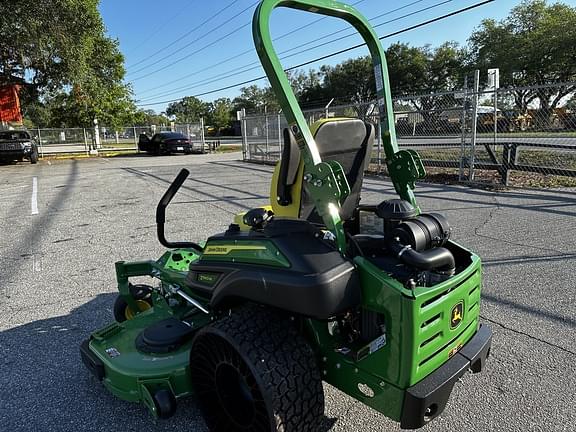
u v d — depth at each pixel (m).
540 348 3.13
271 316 2.06
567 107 12.68
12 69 24.91
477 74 9.62
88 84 26.38
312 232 2.07
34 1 19.95
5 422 2.56
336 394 2.72
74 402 2.73
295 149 2.29
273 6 2.06
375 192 9.32
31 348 3.42
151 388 2.35
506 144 9.76
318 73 79.56
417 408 1.83
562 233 5.81
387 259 2.15
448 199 8.34
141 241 6.37
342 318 2.16
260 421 1.99
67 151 29.67
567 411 2.48
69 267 5.32
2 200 10.29
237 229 2.42
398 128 15.36
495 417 2.45
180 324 2.70
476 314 2.32
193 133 31.88
